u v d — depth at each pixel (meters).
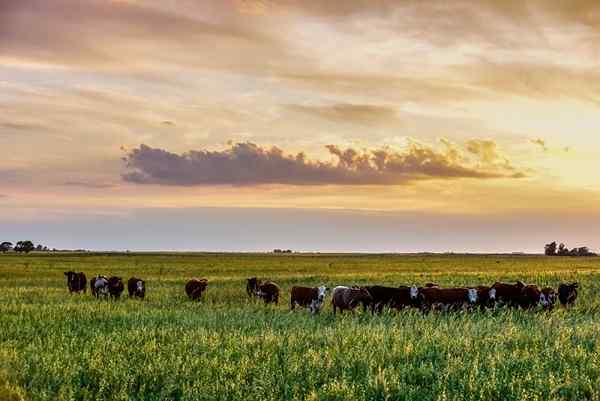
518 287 26.92
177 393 11.35
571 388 10.80
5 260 92.38
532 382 11.11
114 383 11.78
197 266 74.56
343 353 13.51
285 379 11.71
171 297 31.67
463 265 81.56
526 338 15.23
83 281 35.66
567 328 16.73
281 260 104.81
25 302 26.70
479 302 25.88
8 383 11.42
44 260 93.38
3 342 15.61
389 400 10.68
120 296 31.73
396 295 25.05
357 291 24.83
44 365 12.72
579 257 151.50
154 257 118.50
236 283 41.69
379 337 15.19
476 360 12.12
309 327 18.39
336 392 10.74
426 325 18.05
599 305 28.08
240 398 10.69
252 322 19.38
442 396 10.30
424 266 77.44
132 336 15.85
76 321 19.61
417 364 12.72
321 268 70.12
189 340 15.23
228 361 12.95
